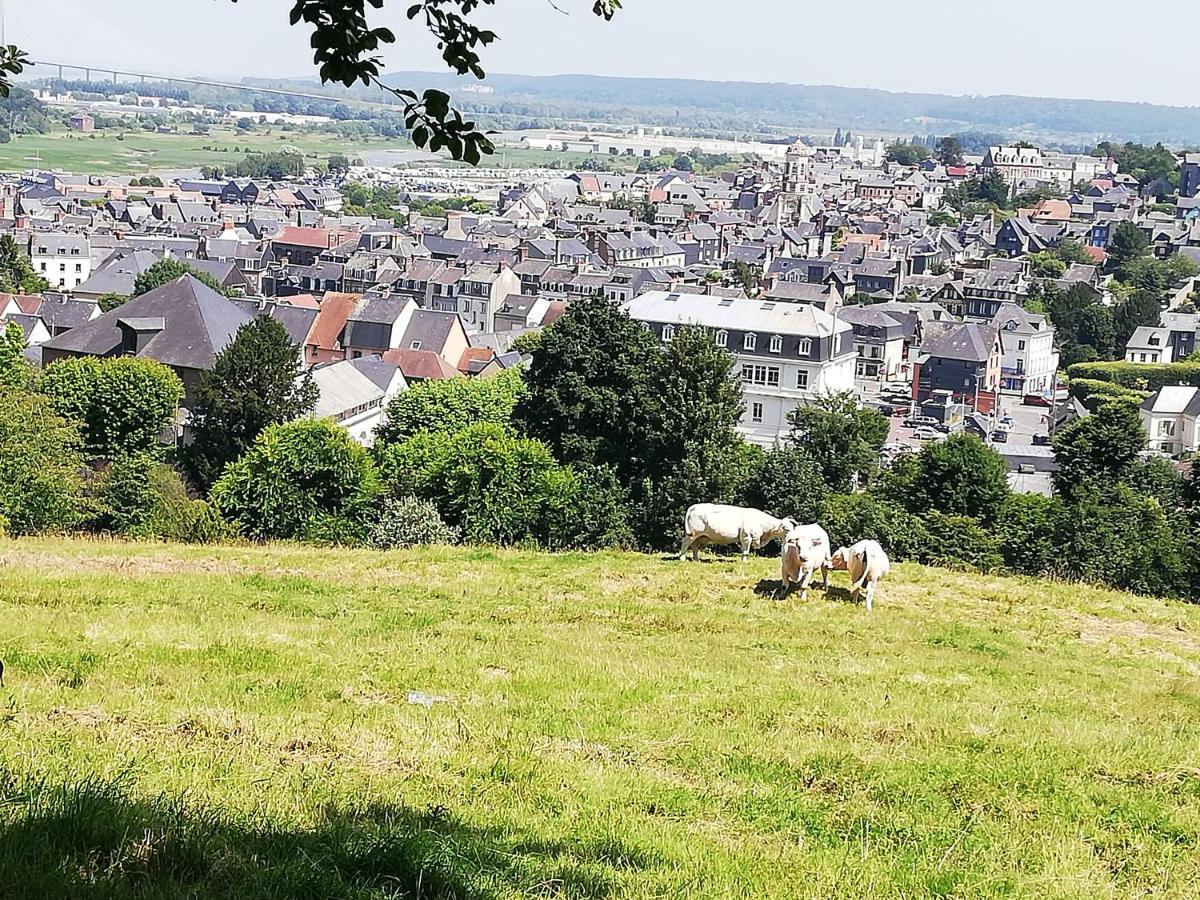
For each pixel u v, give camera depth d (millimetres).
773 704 21797
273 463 53969
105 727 17438
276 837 12664
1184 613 33688
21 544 36688
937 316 196625
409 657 23984
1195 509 56250
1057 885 14141
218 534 52250
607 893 12320
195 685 20688
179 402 77312
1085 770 18922
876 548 31453
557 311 184375
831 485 68875
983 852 15148
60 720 17719
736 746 19172
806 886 13281
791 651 26906
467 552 37219
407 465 57656
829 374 117000
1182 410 141375
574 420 62750
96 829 11992
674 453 61875
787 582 32281
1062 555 52625
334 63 10961
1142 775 18812
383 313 131875
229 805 13781
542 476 54781
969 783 17906
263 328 69688
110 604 27859
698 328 63719
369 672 22531
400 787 15711
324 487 54188
